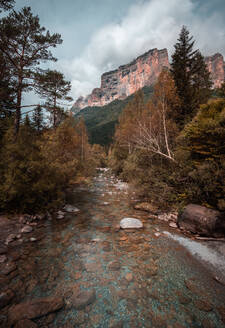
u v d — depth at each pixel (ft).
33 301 9.38
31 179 24.44
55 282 11.19
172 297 10.16
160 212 28.55
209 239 18.02
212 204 22.27
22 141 27.32
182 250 16.01
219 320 8.55
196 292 10.58
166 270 12.91
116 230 21.02
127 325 8.25
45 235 18.88
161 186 31.40
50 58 34.53
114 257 14.73
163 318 8.70
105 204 34.78
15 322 7.95
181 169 29.73
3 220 20.65
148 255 15.11
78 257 14.56
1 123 31.42
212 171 21.95
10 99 30.68
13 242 16.46
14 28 27.86
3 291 9.98
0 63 28.68
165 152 41.78
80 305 9.35
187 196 25.27
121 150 98.32
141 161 45.83
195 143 25.79
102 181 79.00
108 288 10.88
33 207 26.09
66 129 56.18
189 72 59.52
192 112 52.60
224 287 11.03
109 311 9.07
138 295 10.31
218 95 33.73
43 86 33.55
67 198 39.58
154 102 60.13
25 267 12.68
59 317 8.47
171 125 48.96
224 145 21.65
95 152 193.67
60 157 46.70
